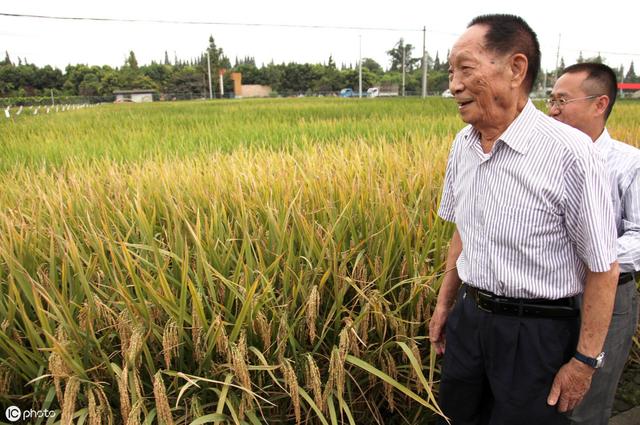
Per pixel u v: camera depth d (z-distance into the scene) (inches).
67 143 381.1
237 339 100.3
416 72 3659.0
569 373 79.6
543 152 73.0
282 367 91.4
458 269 91.8
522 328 81.0
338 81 3964.1
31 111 1397.6
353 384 114.2
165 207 140.3
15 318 108.3
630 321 96.7
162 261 112.7
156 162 251.3
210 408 100.0
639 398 138.6
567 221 73.8
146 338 92.7
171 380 101.4
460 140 89.7
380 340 110.7
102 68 3855.8
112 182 186.1
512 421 85.2
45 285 109.0
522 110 75.8
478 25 74.3
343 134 413.7
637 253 88.8
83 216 145.8
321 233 126.4
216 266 112.0
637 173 92.3
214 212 128.3
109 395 99.1
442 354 108.6
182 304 93.4
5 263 115.1
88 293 97.0
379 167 200.8
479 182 80.7
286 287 106.1
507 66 72.4
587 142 72.1
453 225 136.6
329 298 114.8
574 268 77.9
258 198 140.4
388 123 477.1
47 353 99.6
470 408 95.4
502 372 84.5
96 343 94.0
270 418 104.7
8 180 214.2
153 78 4055.1
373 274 116.2
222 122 612.7
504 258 78.7
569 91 100.6
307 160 204.7
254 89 4079.7
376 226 129.3
